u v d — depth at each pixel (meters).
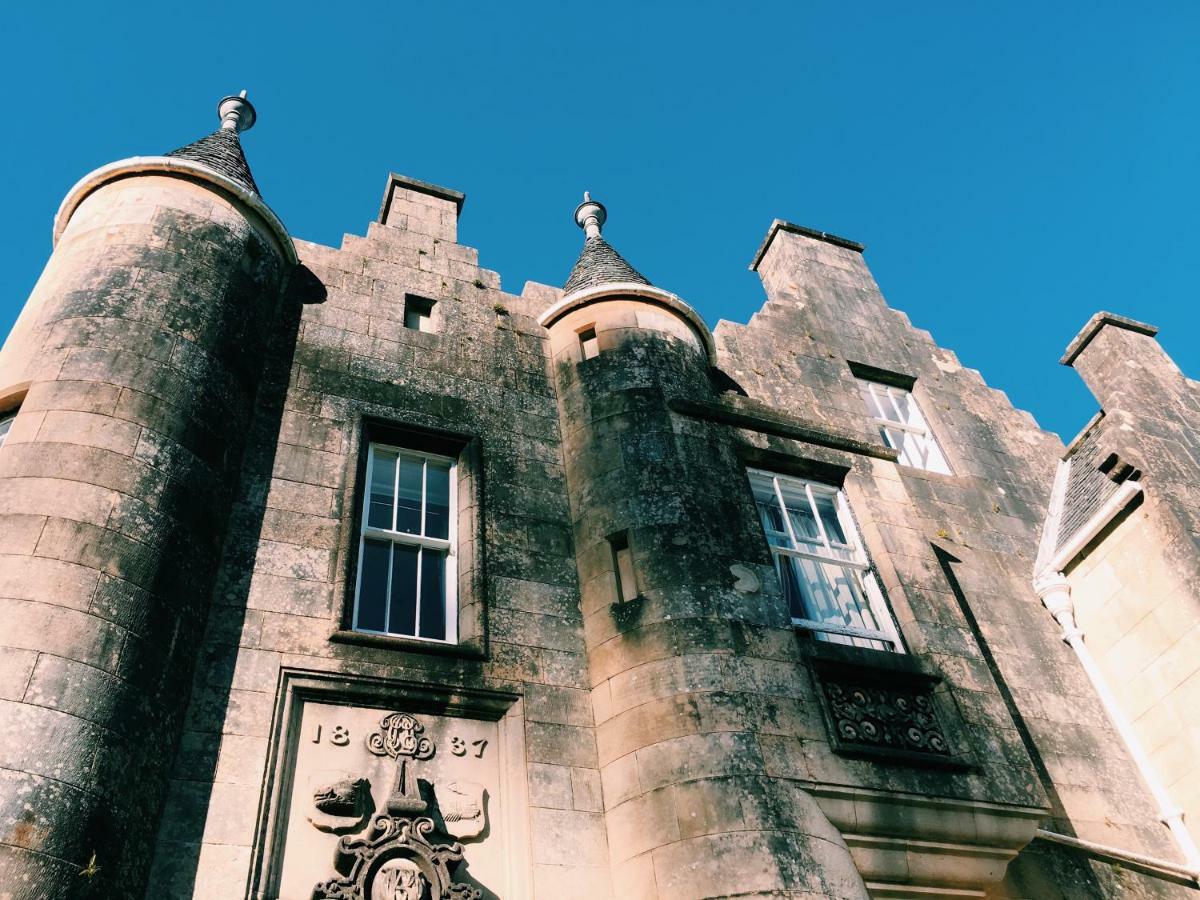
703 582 9.80
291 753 8.08
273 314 11.49
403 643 9.05
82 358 9.15
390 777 8.23
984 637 12.48
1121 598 12.41
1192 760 11.10
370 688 8.66
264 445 10.16
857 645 10.44
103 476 8.33
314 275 12.36
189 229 10.76
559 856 8.20
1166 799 11.17
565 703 9.25
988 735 9.73
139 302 9.77
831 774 8.72
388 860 7.64
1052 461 16.03
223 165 12.02
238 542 9.26
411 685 8.80
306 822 7.78
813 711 9.16
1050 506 14.81
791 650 9.59
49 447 8.39
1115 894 10.19
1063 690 12.25
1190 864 10.68
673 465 10.88
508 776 8.56
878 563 11.12
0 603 7.33
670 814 8.23
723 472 11.09
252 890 7.23
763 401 14.24
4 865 6.22
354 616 9.41
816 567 11.09
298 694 8.45
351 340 11.79
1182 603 11.64
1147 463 12.59
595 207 15.65
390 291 12.76
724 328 15.26
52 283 10.32
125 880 6.82
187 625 8.26
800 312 16.52
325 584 9.31
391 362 11.78
